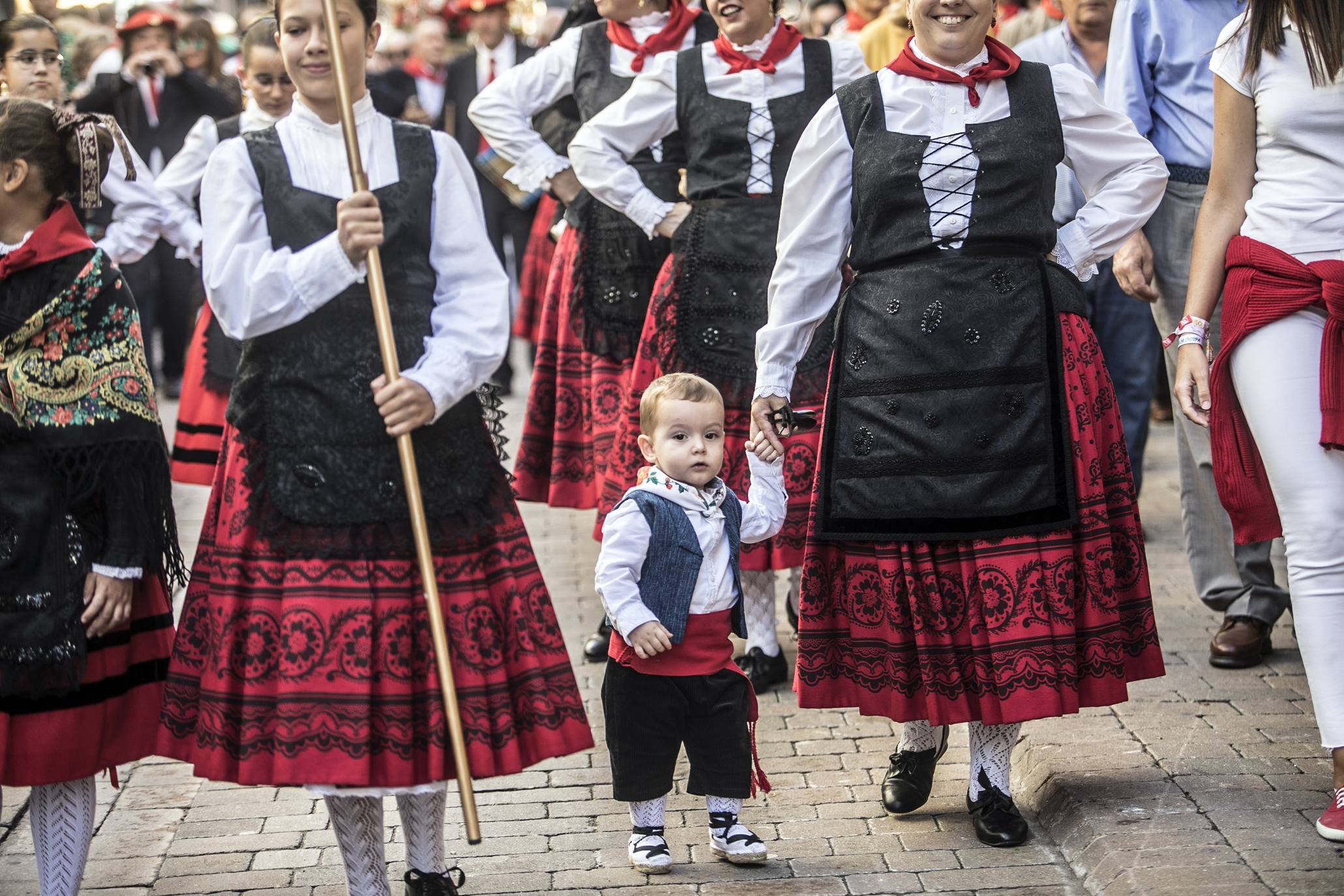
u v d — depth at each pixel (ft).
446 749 15.85
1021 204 18.74
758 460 19.66
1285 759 20.24
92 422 16.38
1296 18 17.60
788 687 25.20
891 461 18.83
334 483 15.83
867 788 21.09
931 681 18.84
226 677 16.01
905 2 19.51
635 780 18.58
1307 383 17.90
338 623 15.67
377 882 16.75
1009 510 18.56
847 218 19.51
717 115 24.88
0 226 16.78
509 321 16.72
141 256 29.96
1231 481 18.70
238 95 48.49
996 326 18.61
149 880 18.90
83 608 16.43
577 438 28.55
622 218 27.17
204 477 31.32
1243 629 24.11
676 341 25.22
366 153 16.46
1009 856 18.81
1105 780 19.88
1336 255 17.85
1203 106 24.31
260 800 21.49
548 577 32.22
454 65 55.36
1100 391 19.21
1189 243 24.64
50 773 16.55
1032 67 19.21
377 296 15.65
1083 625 18.89
